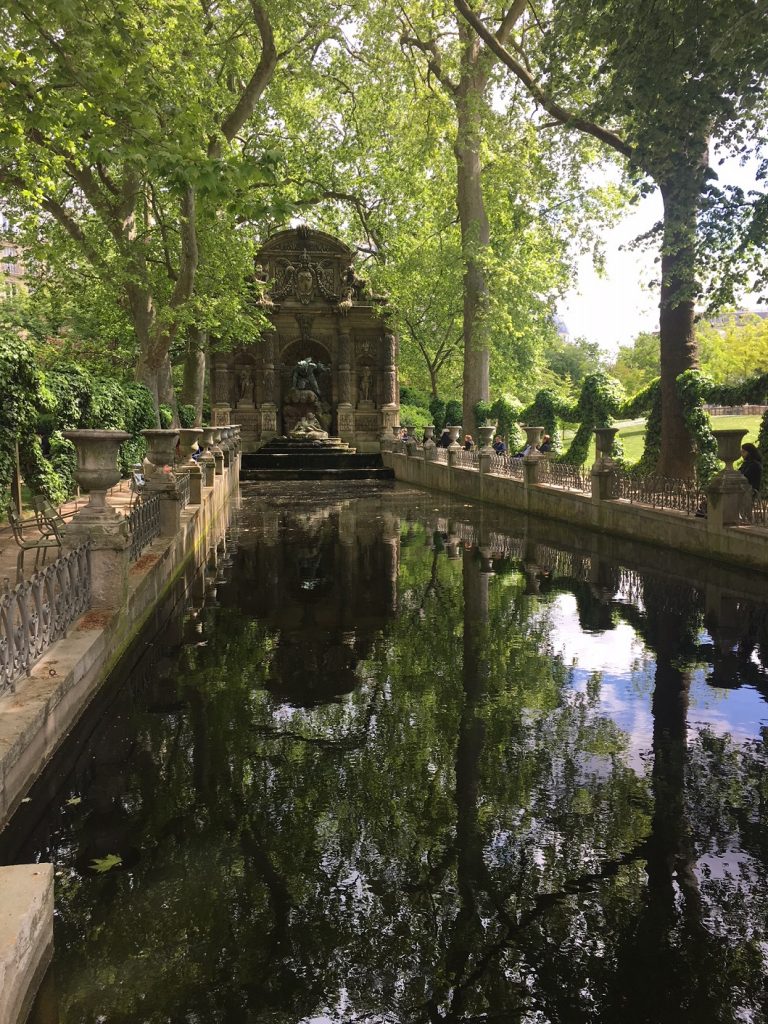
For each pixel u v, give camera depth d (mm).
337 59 31781
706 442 17672
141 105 10172
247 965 3562
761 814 4973
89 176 24109
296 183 36250
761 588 11594
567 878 4258
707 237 14523
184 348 36906
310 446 38188
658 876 4281
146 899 4047
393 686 7371
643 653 8445
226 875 4266
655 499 15977
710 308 15344
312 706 6832
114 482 7934
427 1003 3342
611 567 13477
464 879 4234
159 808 4996
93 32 10164
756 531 12812
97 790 5230
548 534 17672
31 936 3350
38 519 9242
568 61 16219
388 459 36031
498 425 31172
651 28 13008
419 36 29281
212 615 10039
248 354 40312
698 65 13062
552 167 24000
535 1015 3271
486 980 3486
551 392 27062
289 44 27969
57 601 6680
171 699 6973
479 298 31766
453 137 29922
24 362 12734
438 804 5078
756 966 3592
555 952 3674
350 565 13688
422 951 3672
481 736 6199
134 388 23422
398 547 15750
